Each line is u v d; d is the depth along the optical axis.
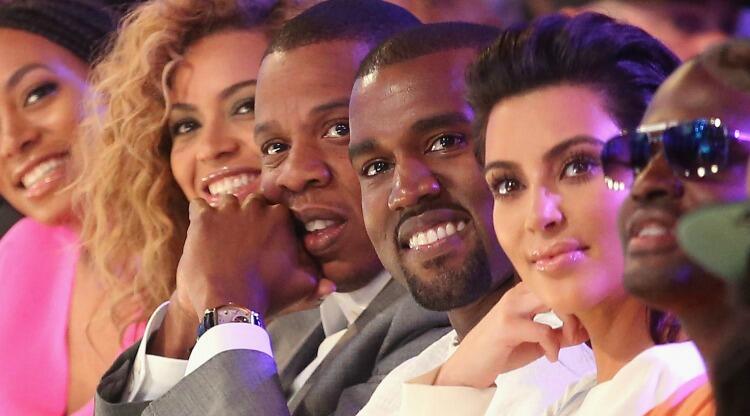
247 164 8.34
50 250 10.25
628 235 4.06
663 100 4.08
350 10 7.43
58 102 10.31
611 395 4.59
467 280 6.10
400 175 6.15
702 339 3.79
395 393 6.42
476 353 5.72
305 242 7.42
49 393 9.73
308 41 7.30
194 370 6.82
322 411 7.36
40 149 10.30
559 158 4.75
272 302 7.38
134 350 8.21
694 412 4.20
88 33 10.45
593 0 6.12
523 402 5.61
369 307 7.52
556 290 4.76
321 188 7.28
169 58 8.63
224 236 7.38
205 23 8.53
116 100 8.92
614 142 4.13
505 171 4.90
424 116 6.11
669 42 5.84
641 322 4.78
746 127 3.95
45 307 9.94
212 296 7.21
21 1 10.35
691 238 3.63
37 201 10.33
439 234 6.12
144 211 8.90
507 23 7.25
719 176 3.95
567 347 5.70
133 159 8.89
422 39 6.32
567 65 4.79
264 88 7.39
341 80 7.20
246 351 6.86
